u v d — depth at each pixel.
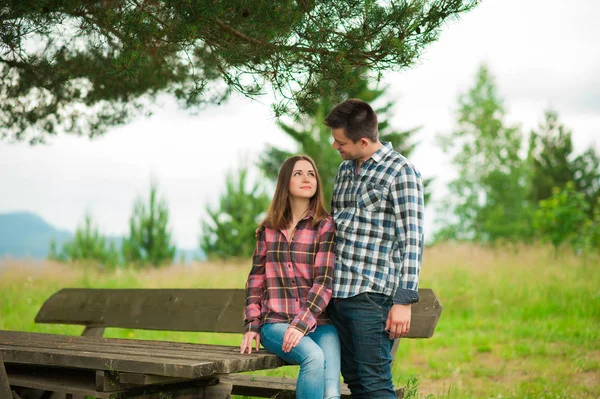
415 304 3.76
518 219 39.91
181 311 4.73
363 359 3.30
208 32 4.02
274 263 3.48
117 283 11.33
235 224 23.89
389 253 3.34
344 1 3.85
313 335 3.36
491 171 41.78
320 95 3.96
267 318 3.40
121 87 5.84
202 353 3.29
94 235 21.78
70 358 3.23
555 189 13.64
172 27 3.78
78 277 11.95
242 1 3.80
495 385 5.57
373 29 3.81
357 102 3.44
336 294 3.34
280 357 3.31
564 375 5.81
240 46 3.98
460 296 9.57
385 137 31.61
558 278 10.35
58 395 4.03
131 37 3.77
